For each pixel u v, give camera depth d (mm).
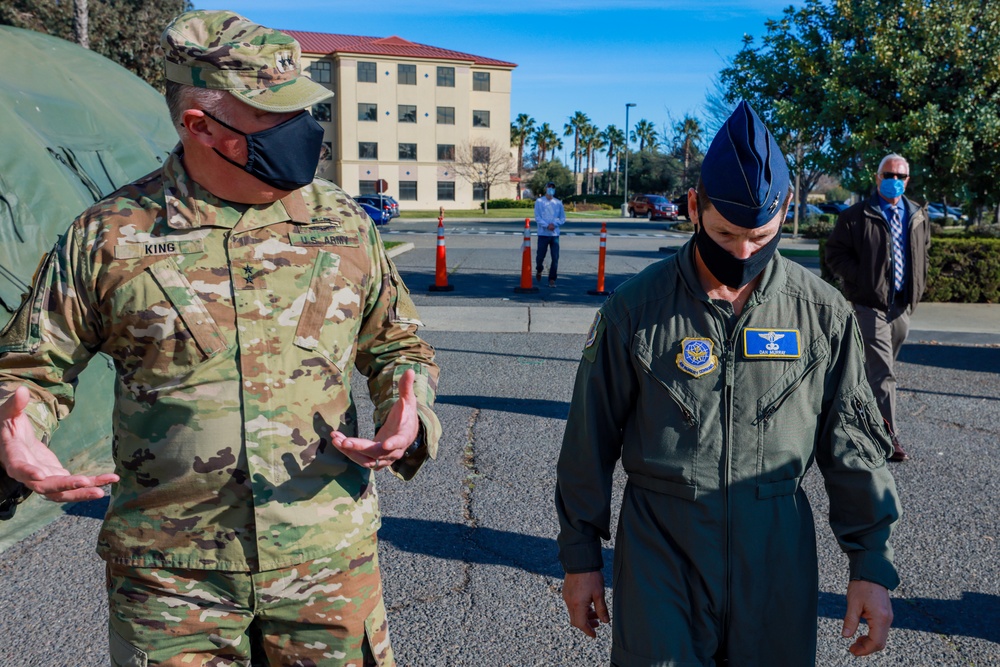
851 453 1892
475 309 10648
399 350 1860
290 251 1677
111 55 20234
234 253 1627
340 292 1718
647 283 1907
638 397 1914
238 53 1537
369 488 1781
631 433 1940
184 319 1582
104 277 1582
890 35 11375
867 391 1896
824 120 11938
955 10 11070
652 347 1854
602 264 12422
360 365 1926
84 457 4730
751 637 1824
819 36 12320
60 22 18953
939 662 2910
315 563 1661
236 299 1615
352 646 1732
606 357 1917
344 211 1797
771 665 1847
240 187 1623
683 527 1824
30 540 3764
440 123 57406
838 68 11688
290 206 1714
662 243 25719
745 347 1812
